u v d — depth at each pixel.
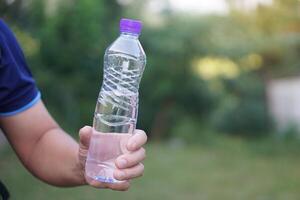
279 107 14.26
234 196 7.07
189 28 14.34
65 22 8.26
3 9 5.28
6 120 1.59
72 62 11.02
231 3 6.76
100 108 1.44
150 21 14.48
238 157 11.02
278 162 10.26
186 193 7.19
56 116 12.42
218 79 14.76
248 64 14.47
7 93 1.55
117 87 1.45
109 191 6.85
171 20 14.52
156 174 8.52
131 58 1.45
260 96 14.21
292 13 6.66
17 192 6.56
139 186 7.39
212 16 14.21
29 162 1.63
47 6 6.12
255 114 13.84
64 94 12.72
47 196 6.42
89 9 8.83
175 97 15.06
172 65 14.72
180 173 8.74
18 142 1.63
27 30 7.80
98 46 9.95
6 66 1.53
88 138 1.44
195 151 11.91
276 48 13.54
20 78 1.56
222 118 14.20
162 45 14.37
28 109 1.60
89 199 6.38
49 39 8.61
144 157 1.40
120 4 12.52
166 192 7.16
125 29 1.46
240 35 13.82
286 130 13.04
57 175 1.58
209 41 14.34
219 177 8.49
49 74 11.68
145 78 14.66
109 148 1.42
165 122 15.16
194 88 14.85
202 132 14.27
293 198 6.93
